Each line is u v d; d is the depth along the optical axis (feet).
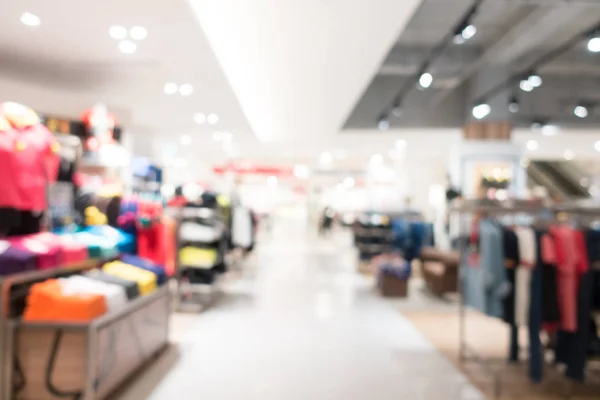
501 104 32.76
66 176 13.57
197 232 20.75
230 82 18.06
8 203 10.67
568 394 12.23
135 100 20.71
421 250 30.73
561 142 38.29
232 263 37.19
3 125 10.78
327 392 11.94
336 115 28.55
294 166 71.51
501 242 12.59
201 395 11.50
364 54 17.48
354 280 31.19
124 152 16.21
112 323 10.65
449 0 24.22
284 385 12.32
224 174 57.88
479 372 13.71
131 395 11.35
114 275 12.73
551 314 12.32
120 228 15.89
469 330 18.56
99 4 10.99
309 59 18.22
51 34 12.99
